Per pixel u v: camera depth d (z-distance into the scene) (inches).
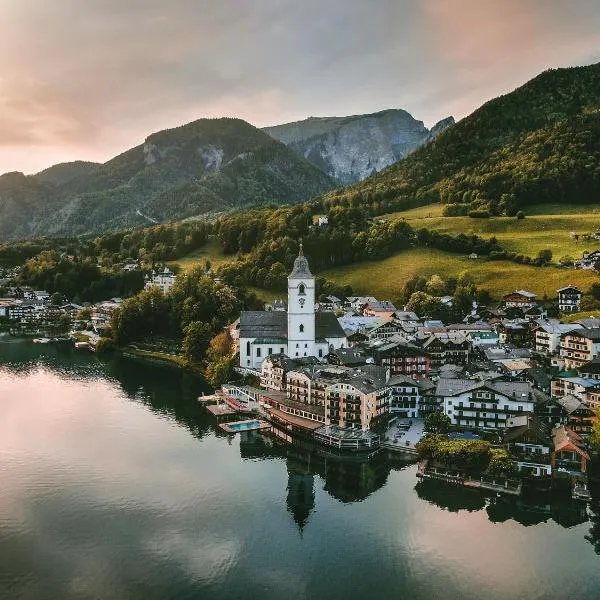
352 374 6776.6
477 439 5856.3
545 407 6131.9
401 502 4943.4
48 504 4891.7
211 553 4242.1
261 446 6230.3
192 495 5083.7
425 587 3880.4
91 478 5378.9
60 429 6653.5
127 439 6368.1
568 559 4163.4
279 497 5059.1
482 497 5007.4
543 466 5167.3
